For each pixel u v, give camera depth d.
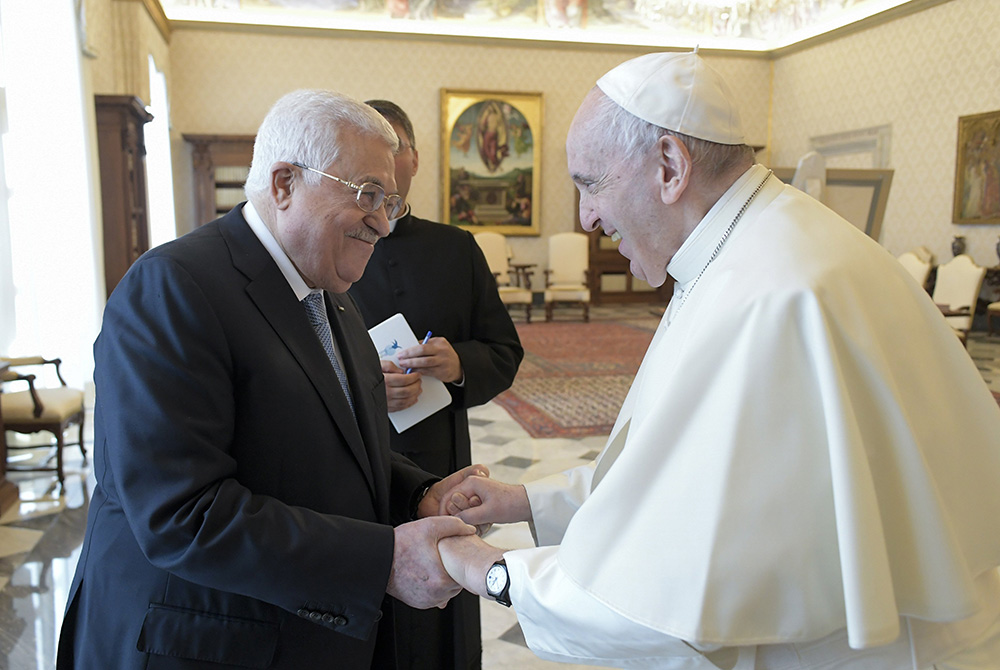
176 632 1.30
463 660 2.08
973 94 11.16
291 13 13.41
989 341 10.21
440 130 14.07
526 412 6.77
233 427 1.32
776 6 14.74
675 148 1.27
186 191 13.33
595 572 1.14
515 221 14.51
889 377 1.13
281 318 1.40
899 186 12.49
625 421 1.47
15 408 4.57
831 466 1.08
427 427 2.31
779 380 1.12
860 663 1.22
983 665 1.33
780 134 15.15
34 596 3.34
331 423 1.43
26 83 6.35
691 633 1.05
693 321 1.26
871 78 12.89
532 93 14.19
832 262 1.20
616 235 1.43
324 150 1.36
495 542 3.95
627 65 1.35
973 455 1.25
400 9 13.69
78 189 6.93
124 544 1.34
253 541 1.22
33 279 6.20
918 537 1.13
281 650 1.35
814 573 1.09
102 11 8.54
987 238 11.06
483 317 2.58
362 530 1.34
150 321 1.25
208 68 13.22
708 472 1.11
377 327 2.26
